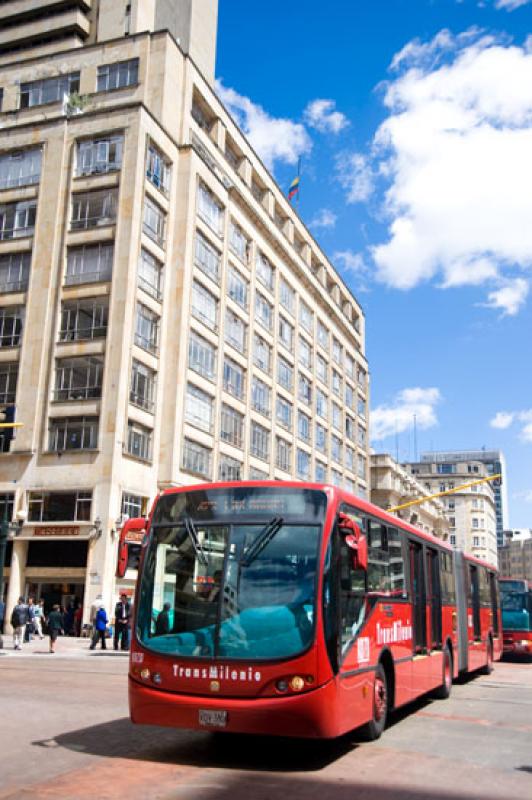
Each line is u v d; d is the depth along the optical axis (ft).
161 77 149.59
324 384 228.84
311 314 222.07
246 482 30.53
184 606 28.48
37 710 39.40
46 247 138.62
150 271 139.13
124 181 136.36
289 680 26.37
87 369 130.21
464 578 60.64
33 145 144.87
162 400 138.51
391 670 35.70
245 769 26.55
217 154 167.12
